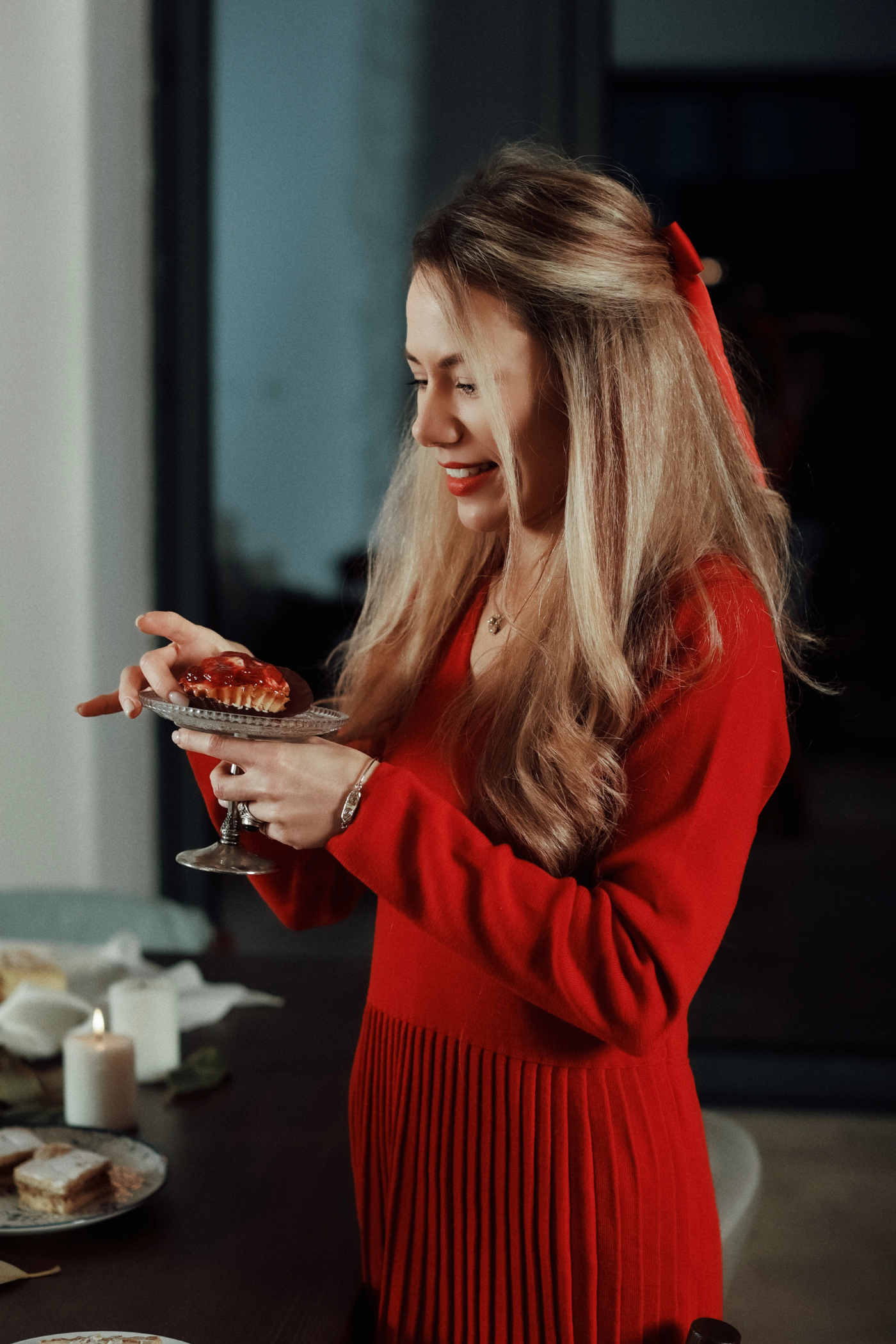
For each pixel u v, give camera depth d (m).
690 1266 0.91
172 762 3.19
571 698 0.89
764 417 3.32
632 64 3.04
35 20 2.84
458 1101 0.90
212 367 3.13
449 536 1.09
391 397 3.12
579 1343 0.88
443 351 0.89
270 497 3.16
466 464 0.93
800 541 3.31
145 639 3.16
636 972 0.76
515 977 0.78
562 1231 0.87
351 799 0.82
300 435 3.14
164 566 3.17
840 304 3.33
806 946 3.68
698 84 3.14
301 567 3.18
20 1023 1.40
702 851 0.79
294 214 3.07
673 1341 0.90
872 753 4.04
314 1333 0.85
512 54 2.98
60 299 2.94
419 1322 0.93
